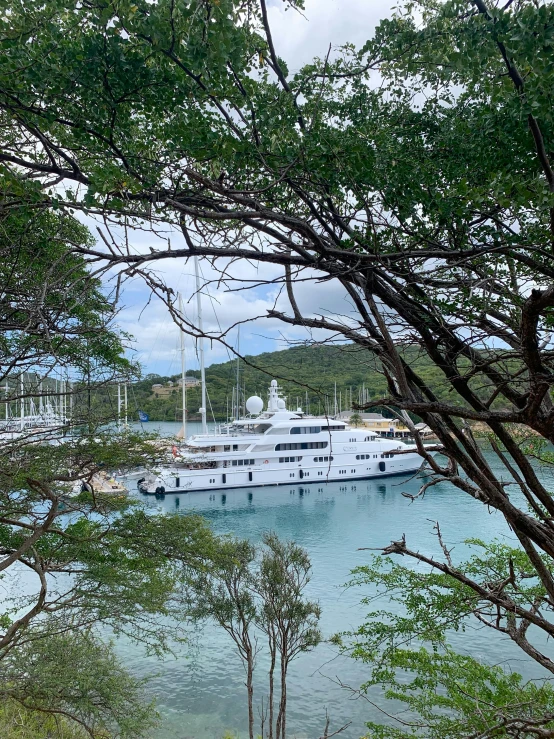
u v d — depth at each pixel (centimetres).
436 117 220
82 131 168
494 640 1160
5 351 307
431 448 272
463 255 176
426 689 565
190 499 3067
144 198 163
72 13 158
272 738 955
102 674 766
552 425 170
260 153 164
